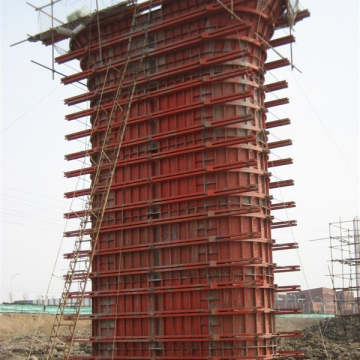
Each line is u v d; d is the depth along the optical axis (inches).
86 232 1076.5
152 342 995.9
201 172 983.6
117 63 1117.7
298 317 3885.3
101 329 1064.8
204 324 954.1
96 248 1091.3
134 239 1051.9
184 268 979.3
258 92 1053.8
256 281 940.0
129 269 1038.4
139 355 1006.4
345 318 2418.8
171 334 979.3
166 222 1008.9
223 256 962.7
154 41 1080.8
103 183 1106.1
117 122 1098.1
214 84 1006.4
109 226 1071.6
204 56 1018.7
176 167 1021.8
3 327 2819.9
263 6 1025.5
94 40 1168.8
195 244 978.1
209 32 1000.9
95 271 1082.1
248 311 938.1
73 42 1221.7
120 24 1132.5
